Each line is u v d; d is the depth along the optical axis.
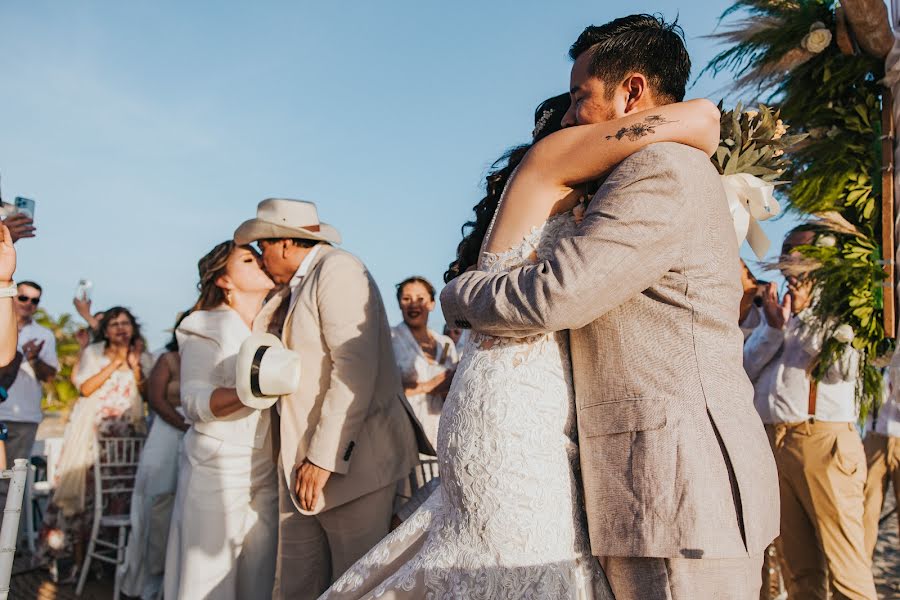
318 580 3.39
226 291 3.85
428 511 2.10
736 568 1.68
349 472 3.19
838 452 3.96
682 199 1.73
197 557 3.48
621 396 1.78
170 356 5.59
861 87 3.38
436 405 6.06
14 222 2.79
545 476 1.85
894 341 3.30
